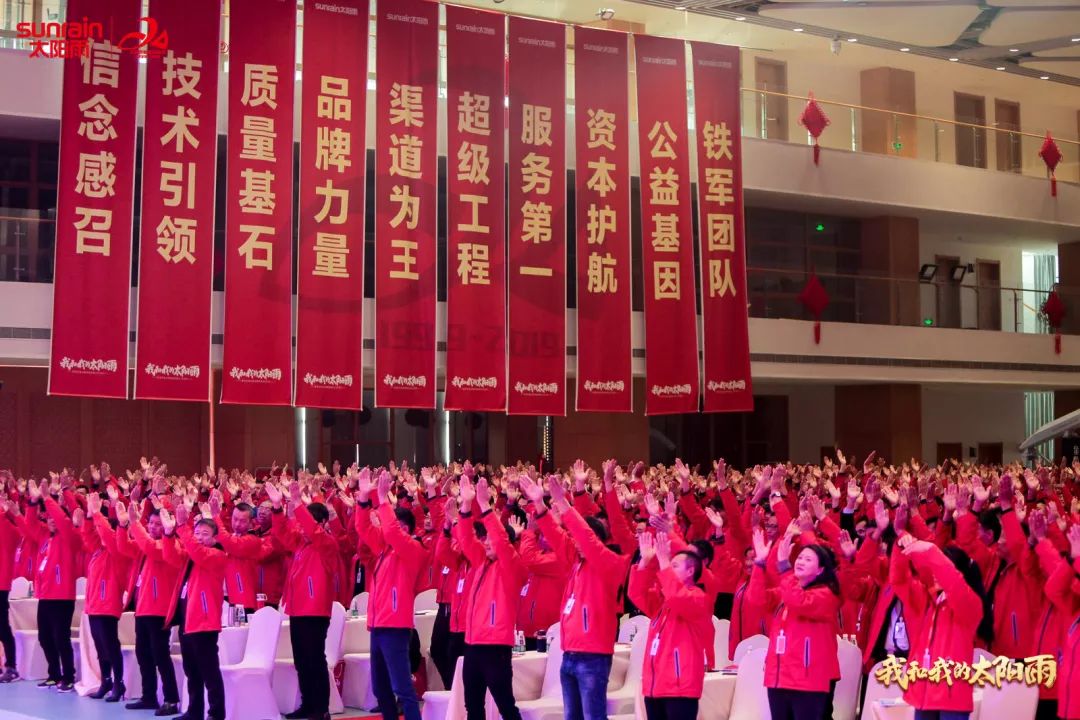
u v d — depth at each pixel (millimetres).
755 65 27906
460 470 15852
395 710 10102
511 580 9328
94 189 16281
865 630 10234
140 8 16688
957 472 18000
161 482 12953
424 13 18188
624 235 19516
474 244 18312
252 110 17031
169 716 11516
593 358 19188
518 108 18781
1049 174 27969
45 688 13086
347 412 25000
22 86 17906
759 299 23688
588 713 8359
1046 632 9266
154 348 16359
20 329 17391
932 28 26031
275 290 16953
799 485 16500
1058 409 29984
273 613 11547
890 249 27141
